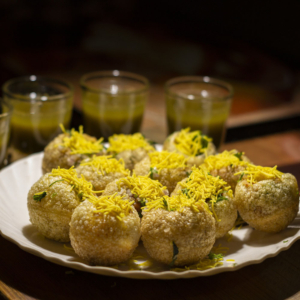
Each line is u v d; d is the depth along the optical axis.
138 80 0.76
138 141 0.59
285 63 1.23
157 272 0.46
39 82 0.74
